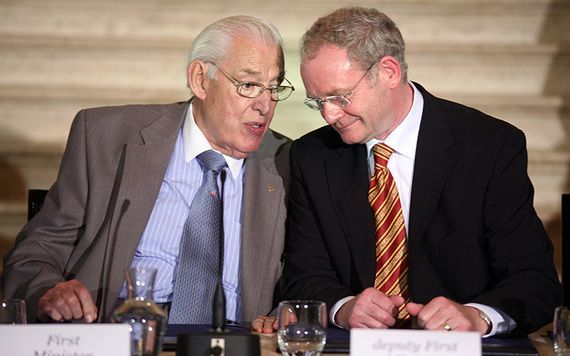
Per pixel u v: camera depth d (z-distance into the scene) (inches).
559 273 335.9
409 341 157.3
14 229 342.6
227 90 227.3
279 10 368.8
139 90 354.3
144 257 231.5
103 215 233.6
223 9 370.0
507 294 202.5
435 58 362.3
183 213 233.5
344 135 216.4
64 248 235.3
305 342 170.2
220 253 207.0
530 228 216.5
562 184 345.1
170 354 180.4
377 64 209.3
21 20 372.8
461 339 157.8
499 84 363.9
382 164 221.3
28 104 355.9
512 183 217.2
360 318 196.5
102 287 227.3
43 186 347.9
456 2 368.2
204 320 226.4
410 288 215.5
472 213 216.2
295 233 231.1
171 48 362.3
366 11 212.5
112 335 159.8
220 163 235.5
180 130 240.5
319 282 221.0
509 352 179.8
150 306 166.6
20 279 225.9
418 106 223.9
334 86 207.9
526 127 353.1
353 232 220.4
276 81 229.6
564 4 366.3
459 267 214.8
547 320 206.4
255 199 236.7
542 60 361.1
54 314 197.6
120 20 372.2
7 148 344.2
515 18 370.0
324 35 209.2
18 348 159.5
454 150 218.8
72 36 366.3
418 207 216.8
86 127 240.5
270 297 232.5
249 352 165.6
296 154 233.0
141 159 234.5
